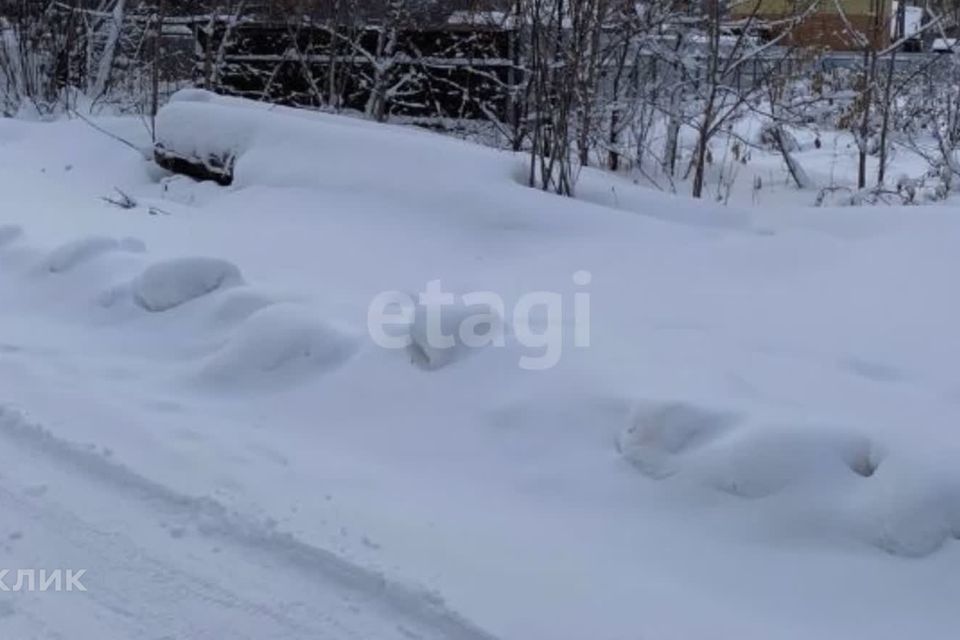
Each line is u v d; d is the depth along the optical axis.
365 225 8.16
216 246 7.83
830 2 11.64
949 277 6.39
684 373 5.20
